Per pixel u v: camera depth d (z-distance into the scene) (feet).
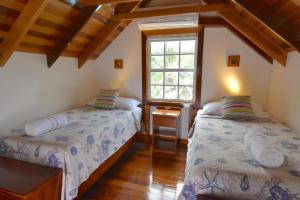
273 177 3.88
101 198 6.58
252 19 7.56
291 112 7.50
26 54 7.80
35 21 6.86
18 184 4.33
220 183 4.02
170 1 10.14
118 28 11.02
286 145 5.59
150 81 11.70
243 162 4.49
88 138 6.39
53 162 5.26
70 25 8.32
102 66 12.28
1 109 6.97
